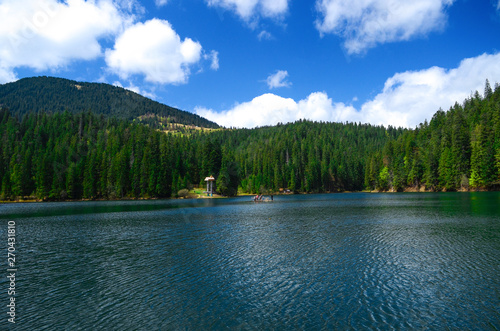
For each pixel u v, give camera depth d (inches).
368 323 459.5
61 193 4768.7
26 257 919.0
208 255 893.8
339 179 7209.6
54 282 685.9
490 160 3949.3
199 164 6181.1
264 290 604.7
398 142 6668.3
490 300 531.2
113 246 1056.8
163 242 1107.3
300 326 454.9
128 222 1739.7
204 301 558.3
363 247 943.7
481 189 4074.8
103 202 4168.3
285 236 1167.6
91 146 6387.8
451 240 1010.1
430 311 495.2
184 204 3430.1
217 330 449.4
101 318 500.7
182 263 813.9
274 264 783.1
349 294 572.7
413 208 2159.2
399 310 501.0
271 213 2121.1
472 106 5885.8
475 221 1418.6
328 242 1030.4
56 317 507.5
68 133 6963.6
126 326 470.6
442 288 589.9
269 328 451.5
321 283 635.5
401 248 918.4
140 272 743.1
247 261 817.5
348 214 1900.8
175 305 544.1
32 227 1582.2
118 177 4877.0
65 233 1365.7
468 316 475.8
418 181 5319.9
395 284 617.9
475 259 776.9
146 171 4948.3
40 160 5285.4
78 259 884.6
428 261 772.0
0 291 634.8
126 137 6392.7
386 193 5364.2
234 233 1269.7
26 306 555.5
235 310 517.0
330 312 499.5
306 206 2753.4
